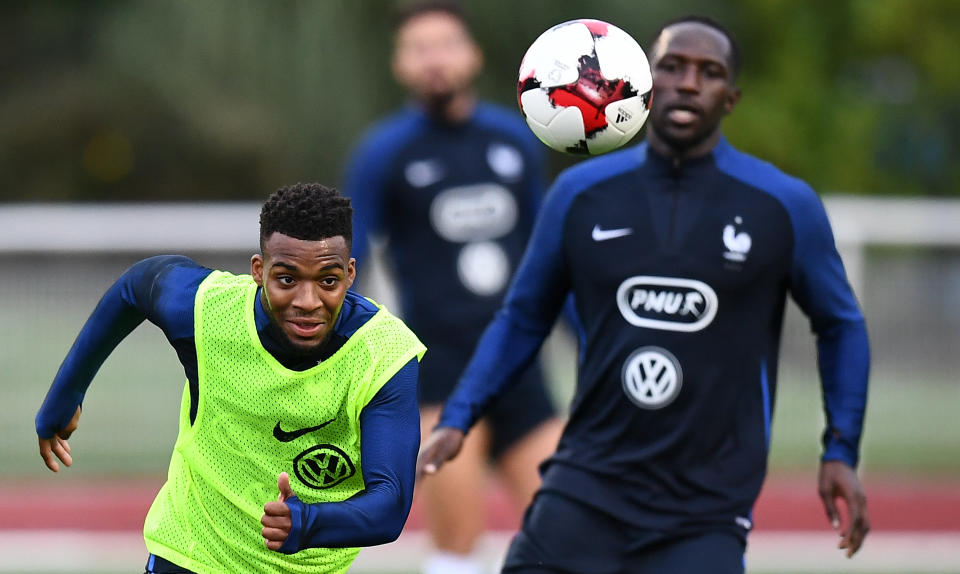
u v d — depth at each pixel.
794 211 17.56
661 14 93.81
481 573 24.69
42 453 16.59
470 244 26.14
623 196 17.88
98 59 106.19
